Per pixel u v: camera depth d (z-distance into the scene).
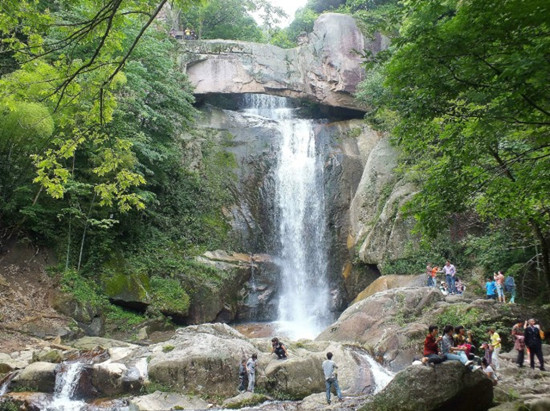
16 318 18.44
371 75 30.78
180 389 14.59
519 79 6.68
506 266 22.05
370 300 20.23
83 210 23.31
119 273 23.28
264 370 15.41
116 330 21.33
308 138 33.69
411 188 26.09
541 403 10.16
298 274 30.02
